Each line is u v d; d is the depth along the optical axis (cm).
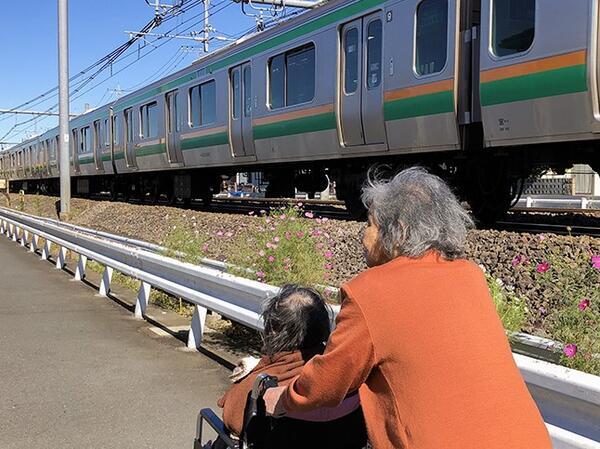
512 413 180
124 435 398
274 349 255
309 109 1179
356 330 189
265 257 574
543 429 185
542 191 2986
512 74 788
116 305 796
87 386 484
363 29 1045
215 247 1033
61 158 1714
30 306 786
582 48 708
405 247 203
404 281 193
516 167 926
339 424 236
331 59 1116
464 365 182
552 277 529
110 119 2427
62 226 1189
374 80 1025
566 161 866
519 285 585
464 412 177
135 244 895
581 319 337
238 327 639
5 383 490
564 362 311
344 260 779
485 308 194
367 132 1046
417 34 938
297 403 208
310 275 564
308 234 606
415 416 179
